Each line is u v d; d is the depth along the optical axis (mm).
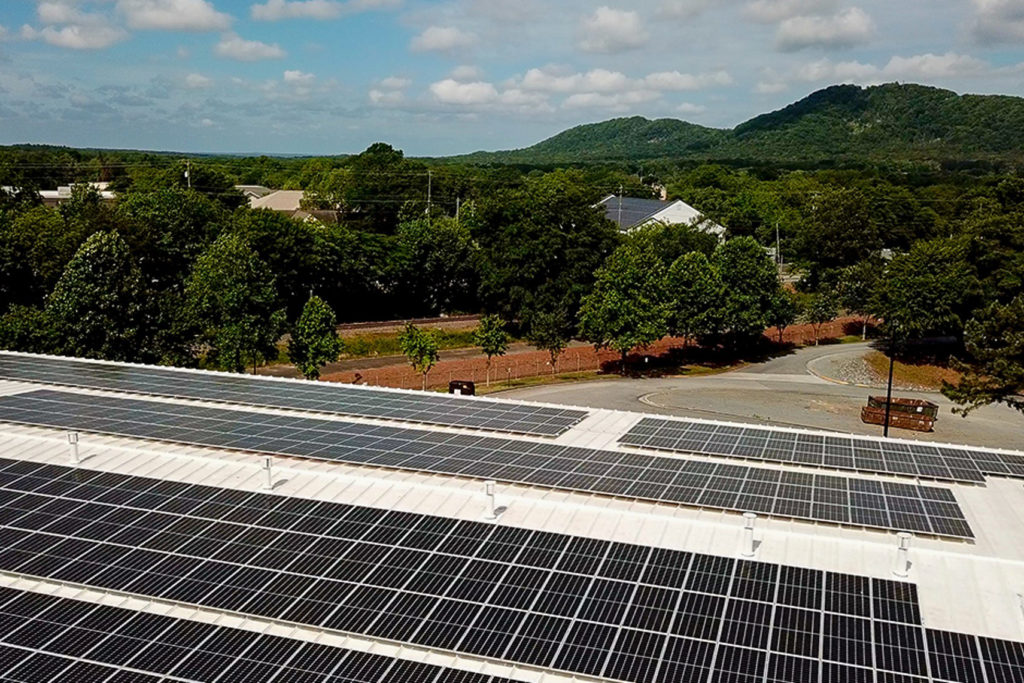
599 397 77438
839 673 18250
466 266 115312
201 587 21594
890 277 98062
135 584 21656
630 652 18906
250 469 30578
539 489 29047
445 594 21359
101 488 27688
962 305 92688
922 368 92812
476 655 18844
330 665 18562
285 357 87500
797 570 22938
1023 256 89188
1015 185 100938
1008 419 73750
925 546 25094
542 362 91250
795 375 91438
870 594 21750
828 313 111000
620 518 26922
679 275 92875
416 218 128875
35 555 23031
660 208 167375
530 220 101938
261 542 24078
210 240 97375
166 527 24906
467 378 84188
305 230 99938
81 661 18438
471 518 26781
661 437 36000
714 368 95000
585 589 21641
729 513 27312
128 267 65438
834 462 32781
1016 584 23172
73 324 61094
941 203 177125
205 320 67375
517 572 22500
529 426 37219
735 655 18828
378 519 25734
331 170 197000
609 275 86062
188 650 18938
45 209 95000
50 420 35125
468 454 32344
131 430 34094
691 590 21641
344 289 105188
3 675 17906
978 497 29656
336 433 34969
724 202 193625
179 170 158500
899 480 31359
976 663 18750
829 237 137375
